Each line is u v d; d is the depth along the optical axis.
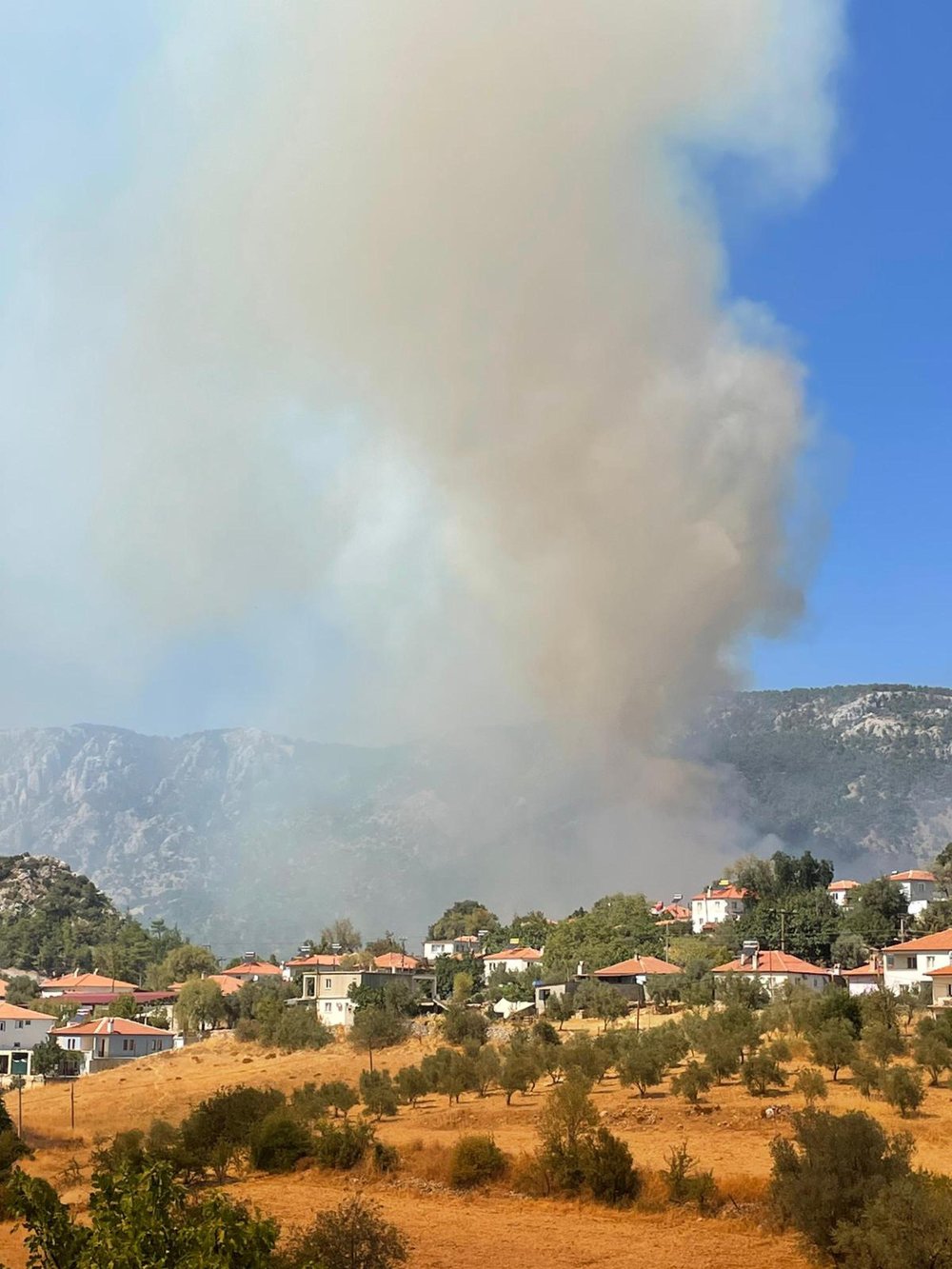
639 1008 137.12
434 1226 45.38
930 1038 83.19
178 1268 18.86
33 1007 184.12
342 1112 81.88
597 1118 54.47
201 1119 65.00
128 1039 146.62
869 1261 34.38
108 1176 21.00
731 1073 82.31
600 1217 47.09
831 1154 40.22
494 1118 74.81
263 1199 52.38
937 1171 48.66
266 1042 134.38
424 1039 125.75
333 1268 34.31
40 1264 20.53
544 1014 131.50
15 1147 69.81
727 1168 53.78
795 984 126.25
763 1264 37.59
